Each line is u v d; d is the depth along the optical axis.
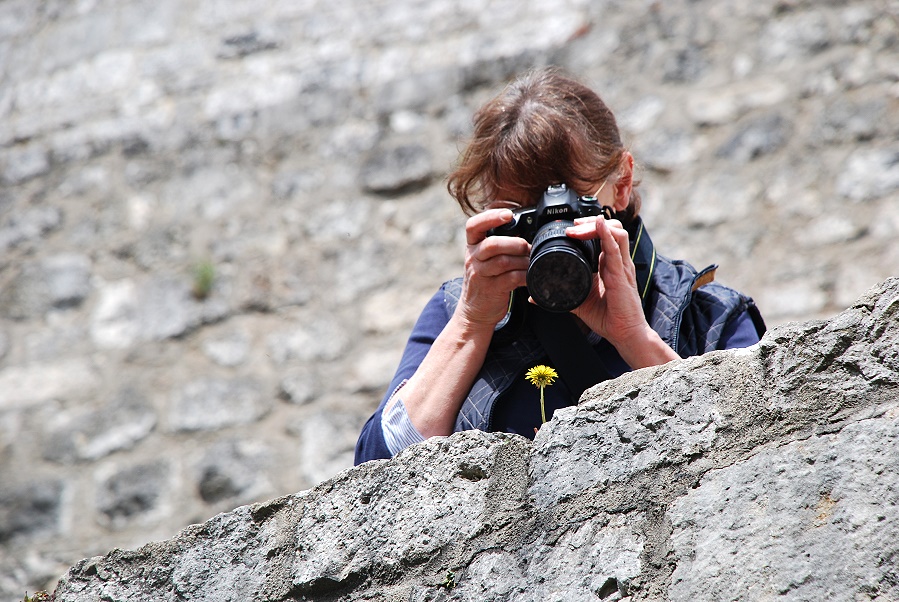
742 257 14.04
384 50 17.55
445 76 16.95
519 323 5.67
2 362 16.30
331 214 16.42
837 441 3.94
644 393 4.42
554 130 5.62
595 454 4.38
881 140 14.16
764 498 3.96
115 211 17.28
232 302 16.06
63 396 15.85
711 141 14.96
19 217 17.53
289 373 15.33
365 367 15.13
